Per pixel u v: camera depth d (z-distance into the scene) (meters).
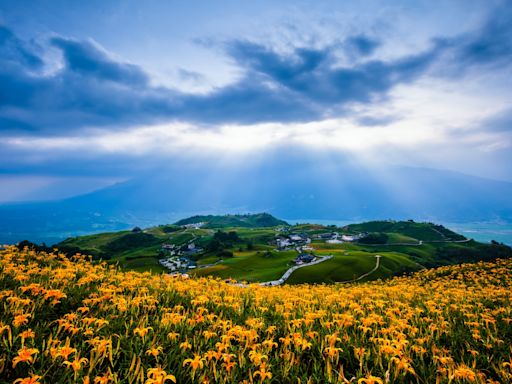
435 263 148.75
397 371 5.91
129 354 6.30
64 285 9.64
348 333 8.42
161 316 8.28
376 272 102.50
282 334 8.12
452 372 6.04
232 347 6.73
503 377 6.27
